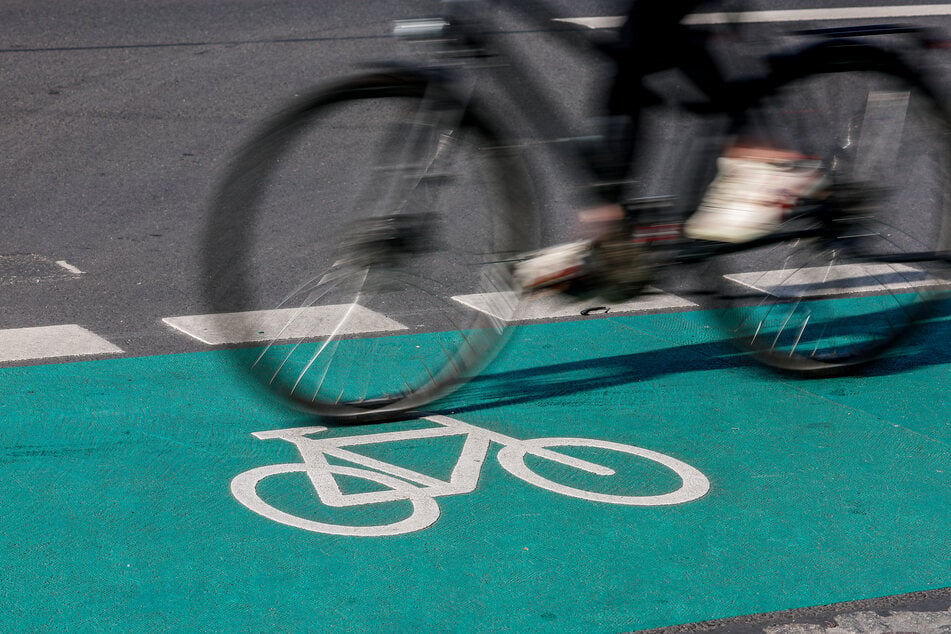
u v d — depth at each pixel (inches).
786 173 153.7
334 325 178.1
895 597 119.1
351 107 143.7
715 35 149.5
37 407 158.9
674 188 154.3
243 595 116.5
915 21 438.3
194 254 224.5
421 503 135.6
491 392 167.6
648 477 143.4
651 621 114.0
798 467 147.0
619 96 145.6
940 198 177.0
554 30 145.6
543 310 199.0
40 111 319.3
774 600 118.0
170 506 133.5
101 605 114.1
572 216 225.0
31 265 216.8
